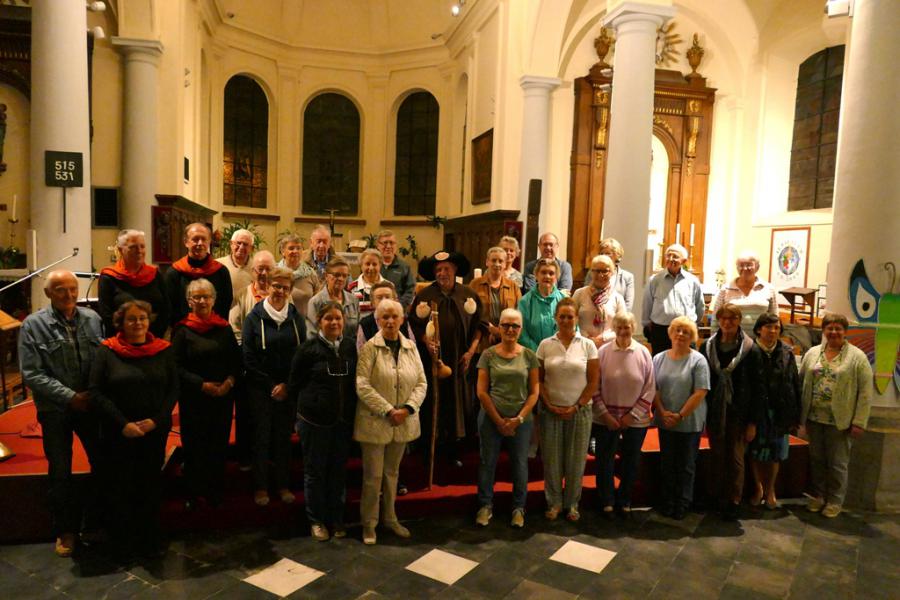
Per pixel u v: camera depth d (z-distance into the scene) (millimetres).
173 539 4039
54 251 6129
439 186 14164
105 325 4070
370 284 5000
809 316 10047
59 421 3729
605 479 4605
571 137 11547
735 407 4648
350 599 3408
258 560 3807
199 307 4020
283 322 4211
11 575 3553
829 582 3764
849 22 8805
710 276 12453
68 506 3768
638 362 4473
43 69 6035
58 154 6070
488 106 11219
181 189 9734
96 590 3414
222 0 12422
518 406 4273
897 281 4828
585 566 3869
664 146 12086
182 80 9648
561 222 11586
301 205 14844
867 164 4848
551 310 4793
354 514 4430
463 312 4637
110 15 9281
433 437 4453
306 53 14414
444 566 3801
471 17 11938
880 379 4910
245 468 4527
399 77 14594
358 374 3963
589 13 11070
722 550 4156
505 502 4633
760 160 11734
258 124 14211
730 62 12117
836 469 4754
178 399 3902
